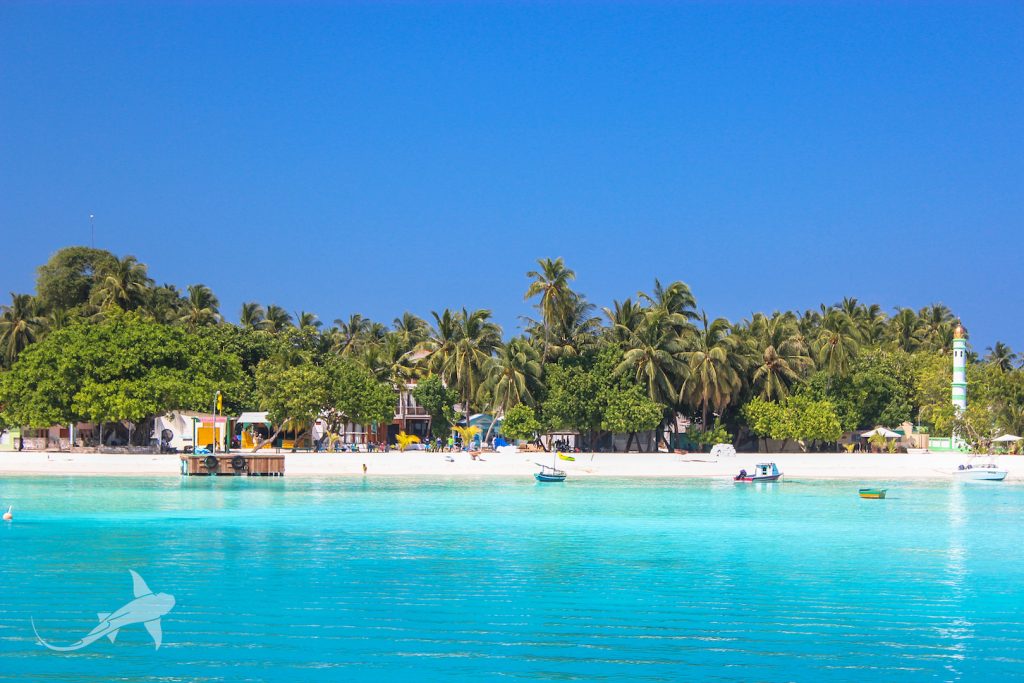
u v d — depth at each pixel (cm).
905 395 10550
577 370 9112
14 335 10456
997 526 4444
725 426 10094
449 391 9844
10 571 3105
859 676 2062
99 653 2195
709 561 3397
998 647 2278
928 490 6750
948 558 3488
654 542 3841
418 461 8062
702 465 8231
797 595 2823
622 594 2822
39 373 8144
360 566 3244
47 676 2038
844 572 3188
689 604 2698
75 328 8444
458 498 5703
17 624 2436
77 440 9969
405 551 3566
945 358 10712
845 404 9712
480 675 2062
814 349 10450
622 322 9625
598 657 2192
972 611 2630
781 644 2302
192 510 4862
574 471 8038
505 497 5800
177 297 12088
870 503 5597
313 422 9088
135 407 7750
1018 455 8944
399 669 2100
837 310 12450
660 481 7338
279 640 2303
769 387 9612
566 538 3947
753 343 10012
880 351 10619
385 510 4966
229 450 8188
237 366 9262
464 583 2966
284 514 4725
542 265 9394
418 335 13700
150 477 7194
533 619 2519
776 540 3928
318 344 11894
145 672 2064
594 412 9069
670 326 9475
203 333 10188
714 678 2053
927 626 2467
